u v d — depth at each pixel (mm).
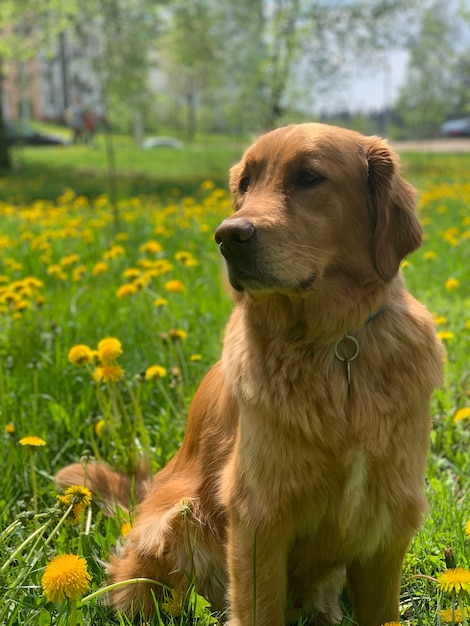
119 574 878
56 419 1191
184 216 3062
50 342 1435
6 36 5578
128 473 1062
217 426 896
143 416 1257
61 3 3828
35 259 2227
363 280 790
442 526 919
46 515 831
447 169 6457
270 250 751
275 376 769
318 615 889
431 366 771
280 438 757
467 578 647
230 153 9625
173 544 863
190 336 1524
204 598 840
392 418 751
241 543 786
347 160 808
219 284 1933
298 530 799
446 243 2465
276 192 799
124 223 2922
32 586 763
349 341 770
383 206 805
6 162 6801
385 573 809
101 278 1982
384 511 771
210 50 6656
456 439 1189
